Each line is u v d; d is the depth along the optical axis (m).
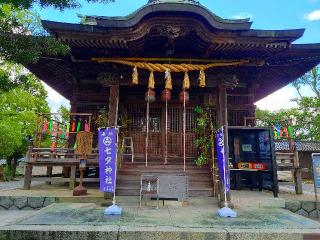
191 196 9.62
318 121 30.86
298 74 12.48
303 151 29.48
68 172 12.92
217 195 9.45
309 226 6.30
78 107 12.76
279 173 28.77
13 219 8.03
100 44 9.04
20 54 7.06
